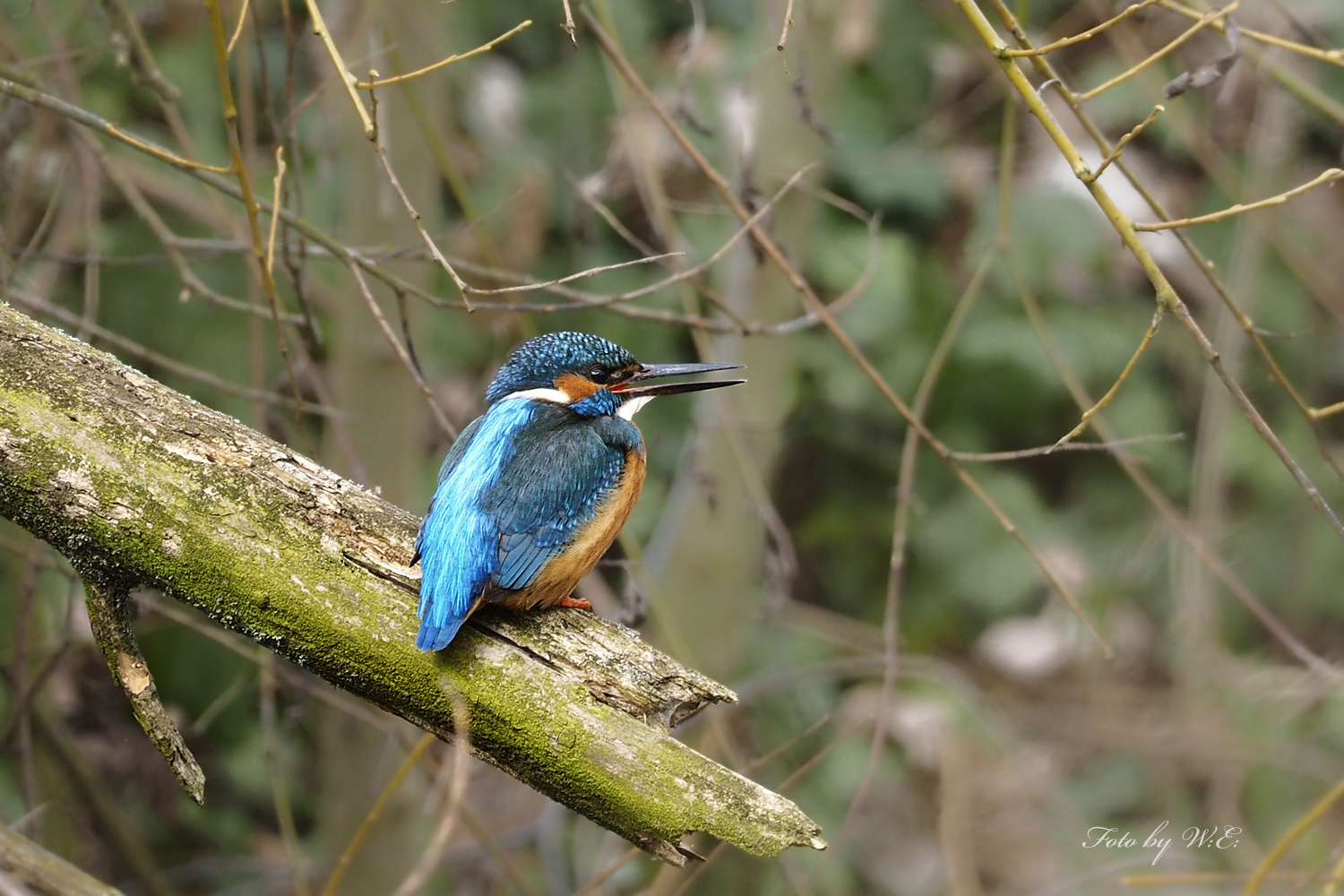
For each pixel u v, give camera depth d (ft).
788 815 17.60
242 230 32.71
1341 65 20.80
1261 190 37.91
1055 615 45.68
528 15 43.78
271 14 38.06
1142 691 44.09
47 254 27.66
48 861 23.40
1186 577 38.73
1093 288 44.24
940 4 40.27
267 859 39.65
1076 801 43.60
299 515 19.10
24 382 18.81
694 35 25.62
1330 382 45.39
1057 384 43.78
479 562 20.18
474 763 41.81
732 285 36.11
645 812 17.85
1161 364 45.83
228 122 20.44
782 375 35.70
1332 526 19.29
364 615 18.74
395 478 33.86
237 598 18.71
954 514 46.44
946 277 44.60
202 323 37.88
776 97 34.04
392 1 31.40
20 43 30.58
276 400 27.43
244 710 37.73
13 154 34.06
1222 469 40.42
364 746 35.09
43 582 35.50
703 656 36.29
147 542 18.54
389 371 33.22
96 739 37.35
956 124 41.81
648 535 42.45
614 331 41.32
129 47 22.17
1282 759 40.60
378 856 34.91
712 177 24.79
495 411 23.63
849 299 26.50
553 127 42.80
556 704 18.34
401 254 26.40
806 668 37.55
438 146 27.02
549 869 37.14
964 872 35.19
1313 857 40.60
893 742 42.63
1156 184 43.16
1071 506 47.14
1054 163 42.78
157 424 19.08
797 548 47.88
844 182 43.78
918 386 44.27
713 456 35.78
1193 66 37.68
